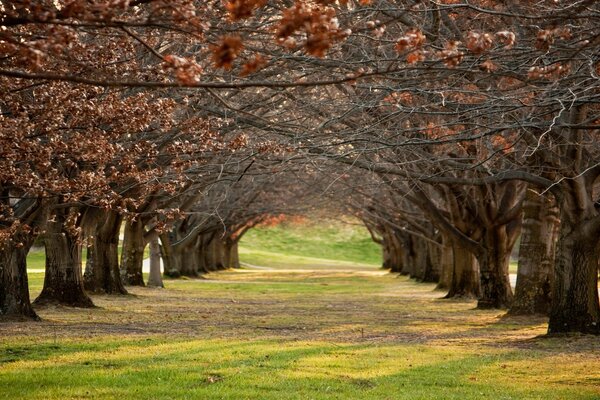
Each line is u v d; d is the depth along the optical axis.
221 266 87.69
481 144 20.80
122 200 16.95
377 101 17.39
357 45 17.86
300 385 13.51
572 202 20.98
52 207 23.19
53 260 31.14
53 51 7.43
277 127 23.31
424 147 24.52
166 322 25.42
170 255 64.69
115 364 15.59
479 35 7.37
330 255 130.88
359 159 22.97
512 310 28.75
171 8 7.34
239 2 6.83
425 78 13.18
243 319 27.11
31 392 12.59
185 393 12.62
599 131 21.39
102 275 39.62
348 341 20.23
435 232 60.16
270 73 18.98
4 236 17.50
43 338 19.77
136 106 15.47
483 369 15.71
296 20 6.65
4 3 8.39
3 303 24.88
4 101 13.97
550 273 28.48
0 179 14.96
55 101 14.02
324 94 24.81
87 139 14.95
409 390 13.31
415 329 24.05
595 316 21.41
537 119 17.55
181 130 19.47
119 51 15.33
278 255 120.06
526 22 15.16
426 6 15.81
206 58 20.83
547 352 18.38
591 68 12.98
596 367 16.09
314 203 60.03
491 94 15.09
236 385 13.41
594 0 10.28
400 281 65.38
